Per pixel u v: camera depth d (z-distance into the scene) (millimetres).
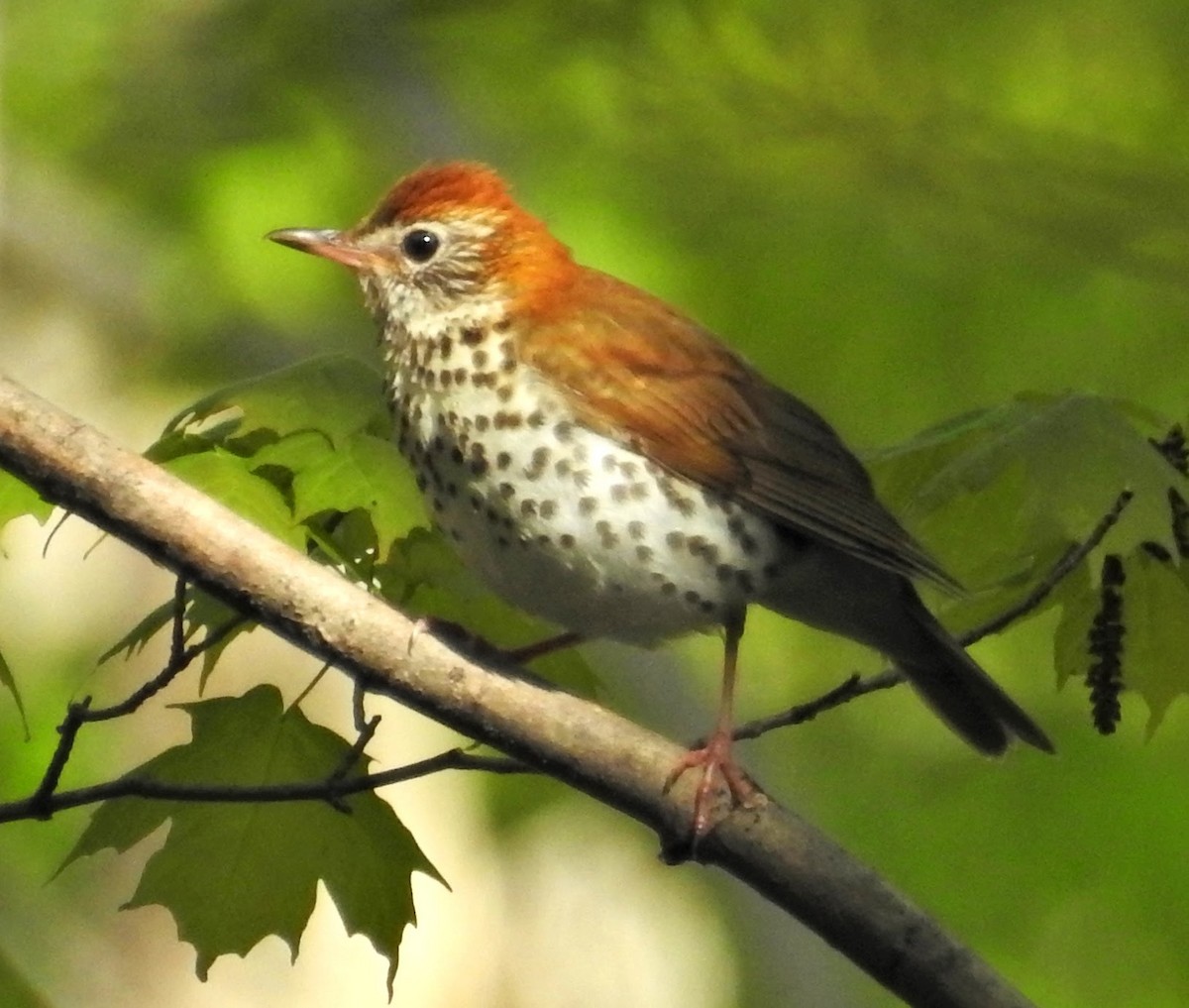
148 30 14570
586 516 8055
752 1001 13859
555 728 7129
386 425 7805
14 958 9594
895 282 14547
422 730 14211
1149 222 12109
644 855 14664
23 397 6969
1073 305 14422
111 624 14211
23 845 13383
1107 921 15125
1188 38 13070
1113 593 8000
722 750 7254
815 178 12477
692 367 8320
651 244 14758
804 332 14758
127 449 7000
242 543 6988
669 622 8375
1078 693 15164
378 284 8469
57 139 15461
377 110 14336
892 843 15375
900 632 8820
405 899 7617
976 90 12977
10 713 13836
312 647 7086
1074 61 13070
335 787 6938
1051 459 7668
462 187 8406
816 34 12195
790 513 8234
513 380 8078
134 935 13312
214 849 7586
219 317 15500
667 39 12195
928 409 14633
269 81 14164
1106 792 15234
